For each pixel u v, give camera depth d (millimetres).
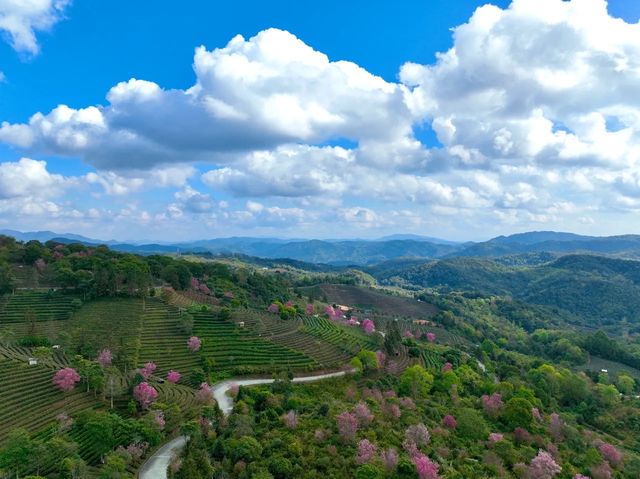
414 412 125500
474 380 178750
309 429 101500
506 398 158125
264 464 83625
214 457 88500
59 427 90000
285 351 177125
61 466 75750
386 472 84938
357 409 109812
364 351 176875
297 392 137000
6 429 92312
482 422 120812
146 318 183750
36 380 115188
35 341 145625
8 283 193250
